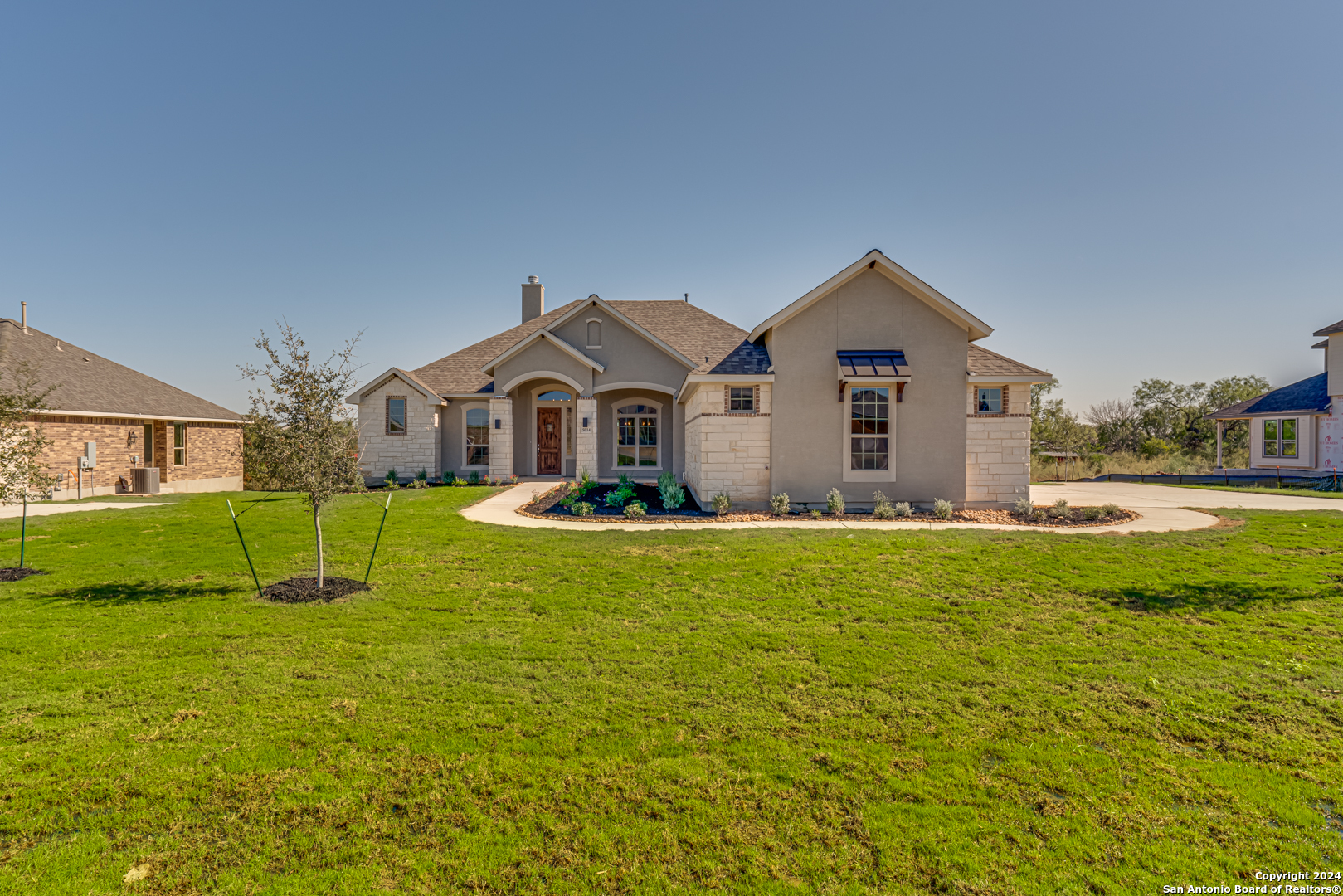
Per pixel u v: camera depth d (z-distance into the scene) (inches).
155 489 868.6
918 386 606.5
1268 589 331.3
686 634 277.4
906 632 278.4
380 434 922.1
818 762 178.4
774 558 403.9
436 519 561.0
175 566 391.5
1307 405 1070.4
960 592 335.6
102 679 224.5
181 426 980.6
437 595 334.6
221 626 282.7
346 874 135.0
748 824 151.9
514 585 352.8
